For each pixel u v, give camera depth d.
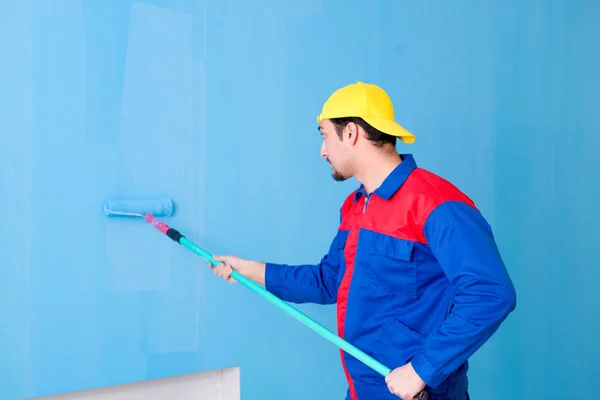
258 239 1.90
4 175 1.49
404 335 1.40
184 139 1.75
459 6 2.36
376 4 2.14
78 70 1.58
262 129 1.90
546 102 2.61
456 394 1.42
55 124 1.55
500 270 1.26
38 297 1.54
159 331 1.72
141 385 1.76
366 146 1.45
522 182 2.54
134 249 1.67
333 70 2.05
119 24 1.64
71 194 1.58
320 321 2.05
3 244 1.50
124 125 1.65
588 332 2.77
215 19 1.80
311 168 2.01
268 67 1.91
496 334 2.50
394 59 2.18
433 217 1.33
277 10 1.92
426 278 1.40
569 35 2.69
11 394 1.52
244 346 1.88
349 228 1.55
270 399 1.95
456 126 2.34
